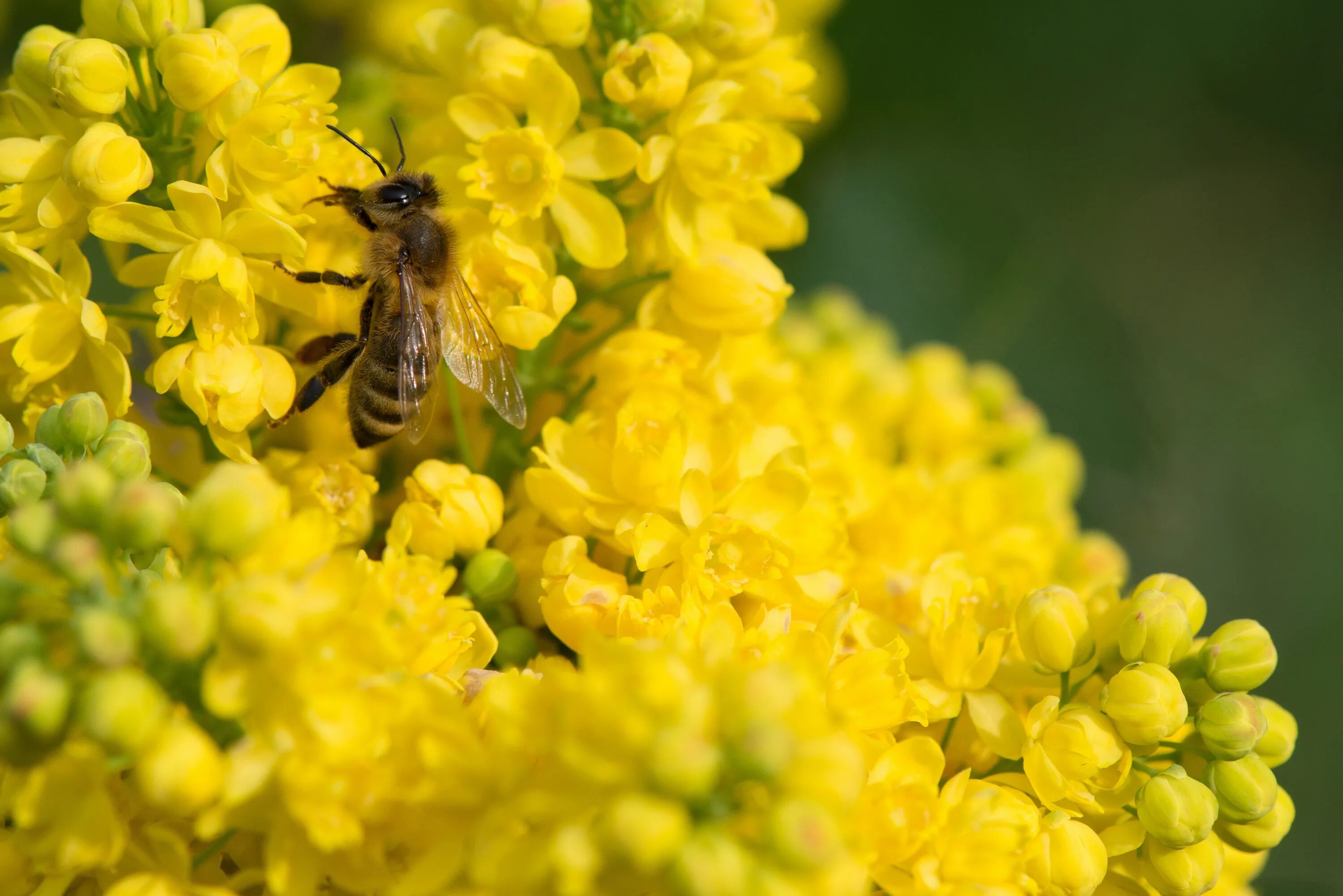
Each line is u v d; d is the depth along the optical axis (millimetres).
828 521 203
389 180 214
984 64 252
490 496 205
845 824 187
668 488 203
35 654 186
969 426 229
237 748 188
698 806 185
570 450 206
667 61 205
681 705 185
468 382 209
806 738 187
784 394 215
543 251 207
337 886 194
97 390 204
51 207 201
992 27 251
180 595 186
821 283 252
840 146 252
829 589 203
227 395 201
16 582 187
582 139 207
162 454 207
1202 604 203
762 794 186
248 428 209
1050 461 231
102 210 200
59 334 202
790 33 243
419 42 209
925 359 233
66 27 235
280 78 204
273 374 203
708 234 209
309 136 206
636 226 211
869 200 252
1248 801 199
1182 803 197
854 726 196
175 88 201
